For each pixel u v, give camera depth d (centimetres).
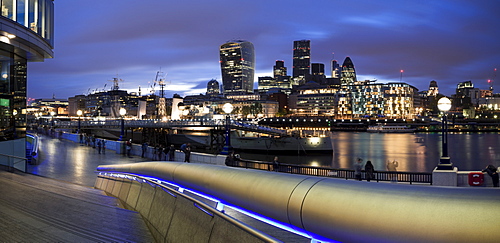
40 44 3061
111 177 1723
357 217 350
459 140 16300
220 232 546
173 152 3559
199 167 749
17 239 839
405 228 319
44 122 10112
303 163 8375
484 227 286
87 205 1266
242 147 9425
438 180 1866
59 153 4259
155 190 1026
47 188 1702
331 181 414
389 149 12288
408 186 352
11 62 2988
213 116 11719
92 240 835
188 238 655
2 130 2830
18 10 2703
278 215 448
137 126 9062
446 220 302
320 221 385
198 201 647
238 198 541
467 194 312
